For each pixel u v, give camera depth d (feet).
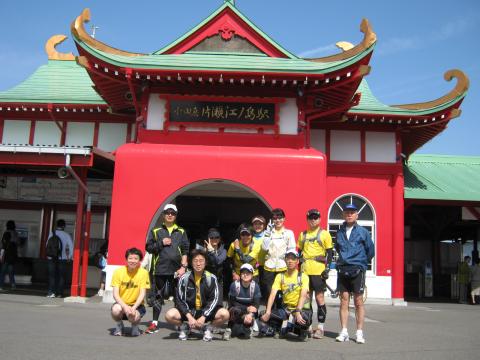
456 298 62.49
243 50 46.75
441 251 75.51
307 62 44.78
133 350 20.88
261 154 42.91
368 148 51.70
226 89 44.24
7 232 48.75
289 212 42.01
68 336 23.79
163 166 42.57
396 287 48.55
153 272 27.07
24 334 23.72
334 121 49.98
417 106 50.65
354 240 25.00
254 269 27.32
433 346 24.02
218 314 23.97
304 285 25.25
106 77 42.88
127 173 42.34
